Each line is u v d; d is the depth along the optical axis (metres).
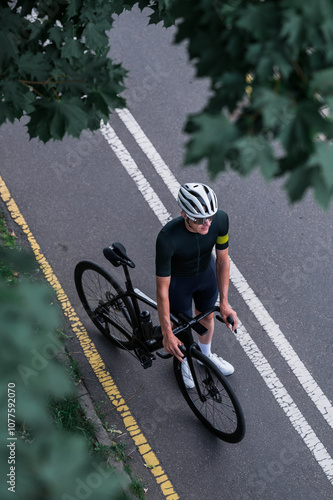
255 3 1.75
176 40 1.97
